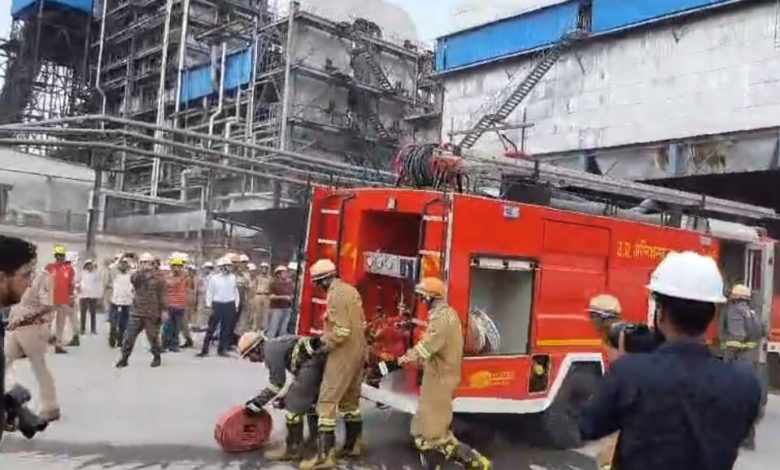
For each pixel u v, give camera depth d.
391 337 7.02
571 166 26.20
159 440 7.02
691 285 2.34
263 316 14.74
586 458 7.28
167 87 47.78
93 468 6.05
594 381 7.53
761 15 21.53
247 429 6.77
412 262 6.70
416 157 7.56
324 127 40.94
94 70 53.47
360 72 42.50
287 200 22.89
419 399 5.95
